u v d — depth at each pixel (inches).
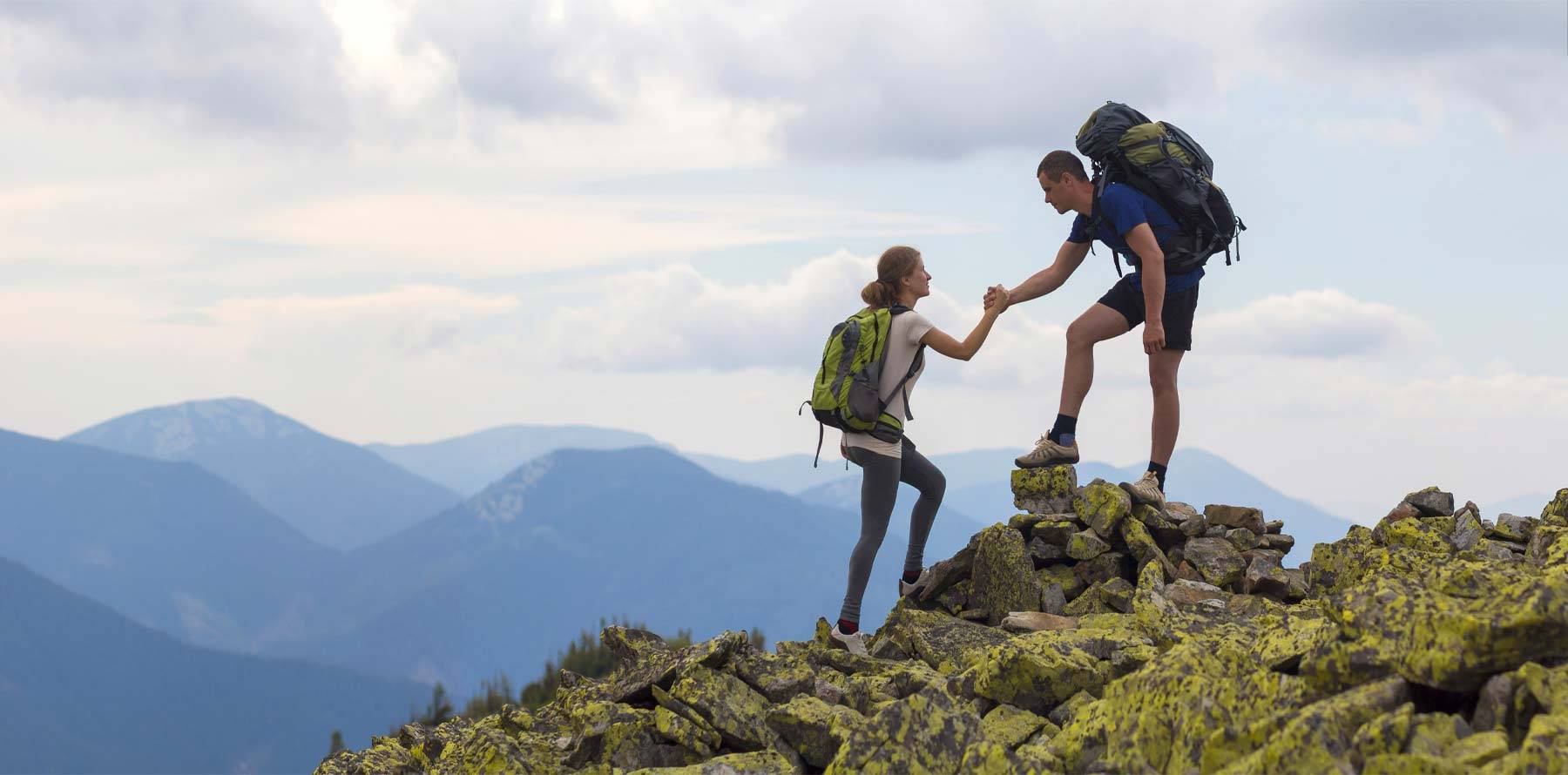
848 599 301.3
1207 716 181.6
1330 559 323.6
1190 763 177.6
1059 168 335.9
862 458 295.6
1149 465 356.8
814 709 236.2
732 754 235.0
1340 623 188.5
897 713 197.2
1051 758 193.6
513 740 244.7
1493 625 162.7
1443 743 157.2
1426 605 177.9
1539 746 142.4
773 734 241.0
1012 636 304.7
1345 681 179.8
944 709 200.5
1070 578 335.3
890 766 190.7
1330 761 153.6
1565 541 239.5
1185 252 327.0
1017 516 349.4
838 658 292.0
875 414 285.9
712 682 250.4
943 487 330.3
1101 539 334.0
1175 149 328.2
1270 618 265.3
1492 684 164.4
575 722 258.7
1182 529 339.3
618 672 307.9
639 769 233.0
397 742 304.8
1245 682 188.7
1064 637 259.1
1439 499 339.3
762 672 259.6
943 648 301.7
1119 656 244.1
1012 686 238.8
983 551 334.0
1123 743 188.5
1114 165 331.3
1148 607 278.2
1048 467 354.3
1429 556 287.0
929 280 298.4
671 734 239.8
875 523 297.3
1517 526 313.7
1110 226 331.3
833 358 291.4
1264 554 331.0
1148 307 323.9
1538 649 165.2
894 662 288.5
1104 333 345.1
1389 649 176.4
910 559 343.0
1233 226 337.1
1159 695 191.9
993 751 183.6
